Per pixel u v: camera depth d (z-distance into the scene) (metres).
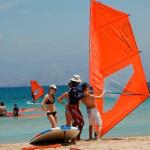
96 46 21.77
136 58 22.67
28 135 27.59
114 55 22.09
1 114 42.25
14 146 18.72
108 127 21.23
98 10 21.98
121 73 22.20
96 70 21.56
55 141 19.02
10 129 31.38
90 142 18.94
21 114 45.38
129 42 22.58
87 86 19.38
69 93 19.12
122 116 21.69
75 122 19.42
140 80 22.52
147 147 17.28
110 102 21.52
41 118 40.50
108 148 17.17
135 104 22.16
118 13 22.34
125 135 26.02
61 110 50.59
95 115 19.73
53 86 18.97
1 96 145.00
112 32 22.20
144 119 37.06
